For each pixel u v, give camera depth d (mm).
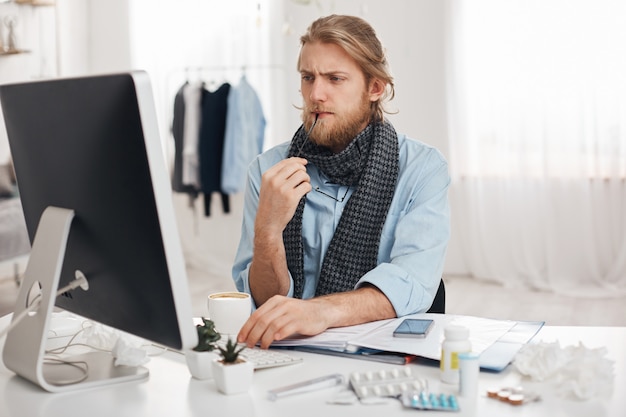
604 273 5094
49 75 5266
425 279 1640
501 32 5180
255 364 1219
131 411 1054
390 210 1826
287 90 5727
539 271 5176
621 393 1099
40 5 5152
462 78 5297
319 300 1434
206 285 5262
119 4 5809
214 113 5461
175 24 5781
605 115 5008
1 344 1438
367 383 1105
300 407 1055
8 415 1051
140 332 1152
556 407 1045
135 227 1067
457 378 1147
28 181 1291
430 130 5480
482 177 5297
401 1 5445
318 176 1881
